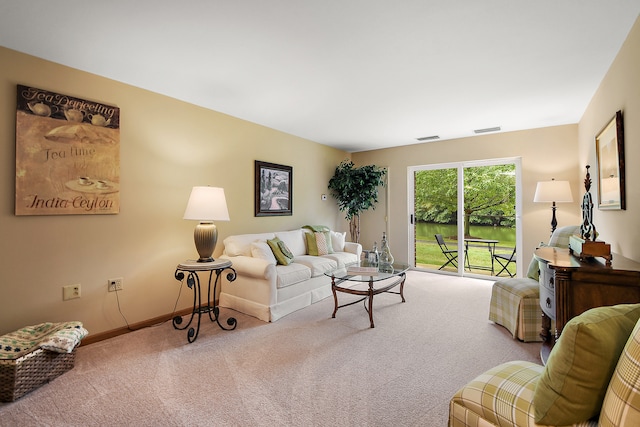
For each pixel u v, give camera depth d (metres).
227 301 3.39
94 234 2.59
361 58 2.33
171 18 1.83
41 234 2.31
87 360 2.21
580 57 2.34
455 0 1.68
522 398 1.07
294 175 4.73
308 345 2.46
